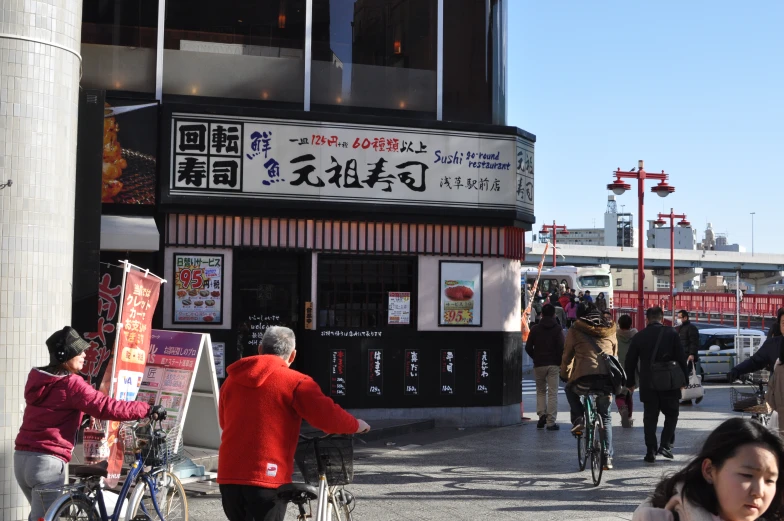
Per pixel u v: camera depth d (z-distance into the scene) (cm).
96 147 831
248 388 529
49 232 711
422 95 1365
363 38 1337
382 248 1303
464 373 1341
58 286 718
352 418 531
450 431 1298
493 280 1360
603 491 905
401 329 1312
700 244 18362
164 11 1249
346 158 1275
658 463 1069
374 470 1009
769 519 290
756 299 5044
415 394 1316
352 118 1278
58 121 722
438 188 1316
